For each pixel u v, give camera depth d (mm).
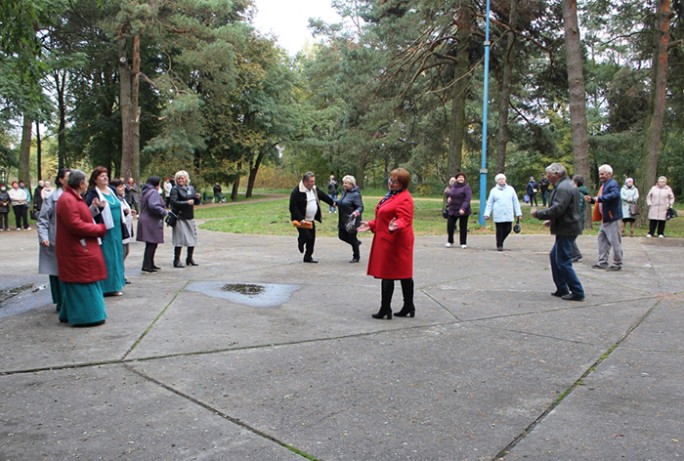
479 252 12203
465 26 21969
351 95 23719
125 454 3178
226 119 40594
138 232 9555
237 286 8328
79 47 31297
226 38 29797
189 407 3832
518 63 24000
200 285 8406
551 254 7473
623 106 25953
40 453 3188
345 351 5086
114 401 3934
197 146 34375
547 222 7348
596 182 43906
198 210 31812
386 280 6211
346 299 7391
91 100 36188
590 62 25578
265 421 3609
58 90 38938
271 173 74000
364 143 24297
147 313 6555
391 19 22109
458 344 5309
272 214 26359
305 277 9133
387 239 6125
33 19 7715
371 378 4387
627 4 21016
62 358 4867
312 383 4281
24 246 14562
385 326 5977
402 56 22203
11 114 22391
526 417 3658
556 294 7504
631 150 25859
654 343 5312
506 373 4500
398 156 29156
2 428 3512
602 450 3195
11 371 4539
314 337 5539
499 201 12281
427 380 4348
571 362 4770
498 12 22359
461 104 23172
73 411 3766
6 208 20484
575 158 17672
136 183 29734
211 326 5961
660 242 14406
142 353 5012
